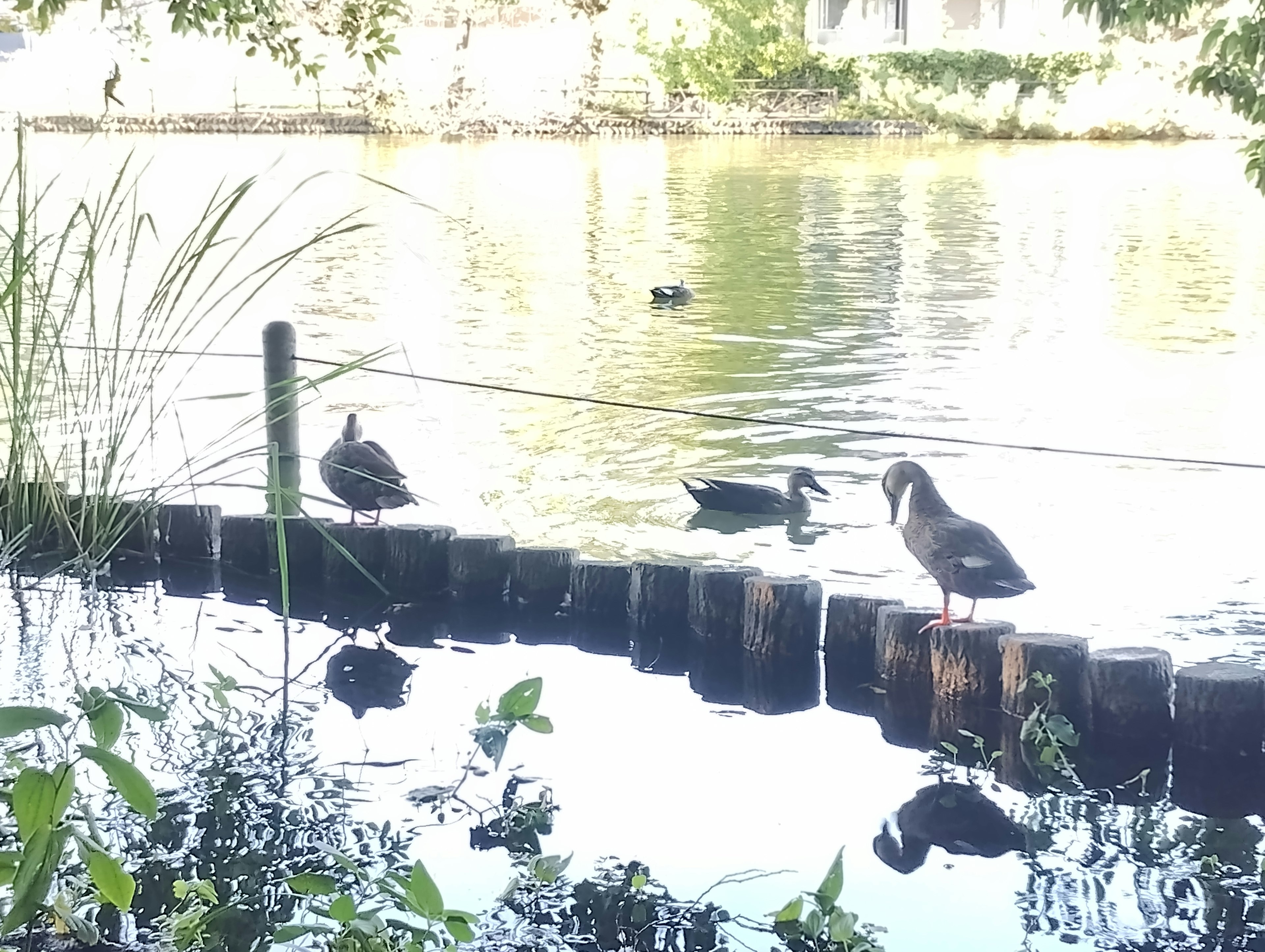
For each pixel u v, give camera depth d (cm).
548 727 409
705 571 520
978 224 1516
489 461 693
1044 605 546
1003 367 866
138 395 646
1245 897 393
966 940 379
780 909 387
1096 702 465
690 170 2048
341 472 559
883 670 496
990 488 661
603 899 388
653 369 862
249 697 472
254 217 1496
